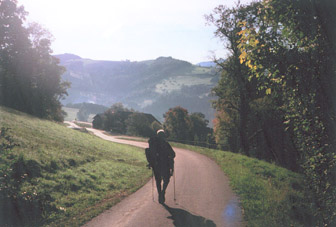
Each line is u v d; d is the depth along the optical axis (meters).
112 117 115.38
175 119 88.00
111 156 20.42
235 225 5.39
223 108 37.00
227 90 33.56
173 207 6.80
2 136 6.82
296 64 4.31
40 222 5.86
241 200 7.38
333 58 4.10
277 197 7.76
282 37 4.48
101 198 8.40
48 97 63.16
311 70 4.27
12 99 57.22
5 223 5.40
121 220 5.90
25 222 5.69
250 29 4.64
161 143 7.26
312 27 4.14
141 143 47.78
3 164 6.61
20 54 56.91
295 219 6.05
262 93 27.72
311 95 4.38
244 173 12.22
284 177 13.09
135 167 16.83
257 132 31.92
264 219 5.66
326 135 4.44
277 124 27.92
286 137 25.83
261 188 9.04
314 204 5.46
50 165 10.45
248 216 5.87
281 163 28.03
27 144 12.52
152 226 5.41
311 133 4.64
